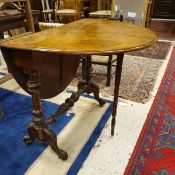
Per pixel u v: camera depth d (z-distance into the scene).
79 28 1.35
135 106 1.91
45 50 0.92
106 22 1.56
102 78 2.42
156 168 1.29
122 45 0.99
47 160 1.36
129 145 1.47
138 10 3.53
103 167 1.31
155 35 1.19
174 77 2.45
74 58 1.54
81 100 1.99
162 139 1.51
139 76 2.47
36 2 4.67
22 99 2.03
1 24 2.01
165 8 5.71
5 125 1.67
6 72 2.59
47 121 1.37
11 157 1.38
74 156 1.38
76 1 3.96
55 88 1.43
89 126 1.66
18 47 0.95
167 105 1.92
